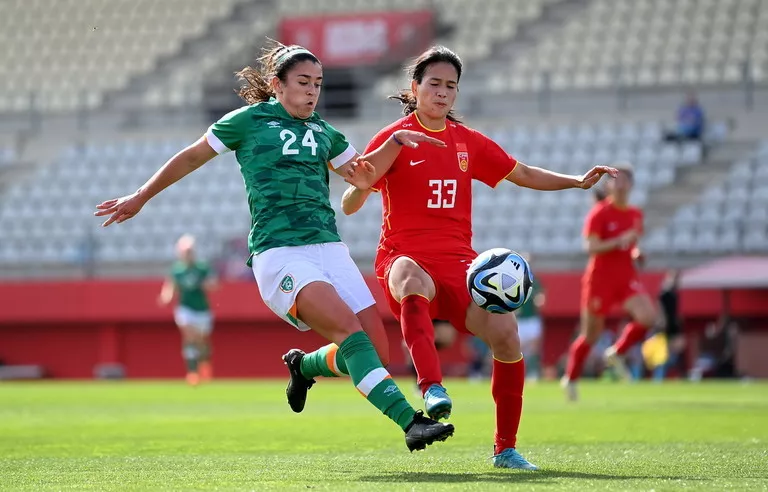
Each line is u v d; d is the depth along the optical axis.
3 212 104.06
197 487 18.31
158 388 69.00
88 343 90.56
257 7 123.56
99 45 124.94
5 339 91.69
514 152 99.00
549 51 111.00
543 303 81.81
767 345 76.81
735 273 77.62
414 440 19.39
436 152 22.77
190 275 75.25
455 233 22.77
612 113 102.62
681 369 78.88
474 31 114.94
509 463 21.92
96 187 104.94
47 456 26.34
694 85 103.00
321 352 23.38
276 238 21.16
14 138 111.38
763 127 98.19
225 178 102.69
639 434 31.78
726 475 20.31
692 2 112.50
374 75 110.25
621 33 111.38
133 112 113.50
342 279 21.38
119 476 21.02
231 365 88.75
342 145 22.33
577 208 94.12
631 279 48.75
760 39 107.81
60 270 96.00
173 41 122.94
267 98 22.34
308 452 26.88
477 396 55.00
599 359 79.94
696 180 93.69
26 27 128.00
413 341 21.20
